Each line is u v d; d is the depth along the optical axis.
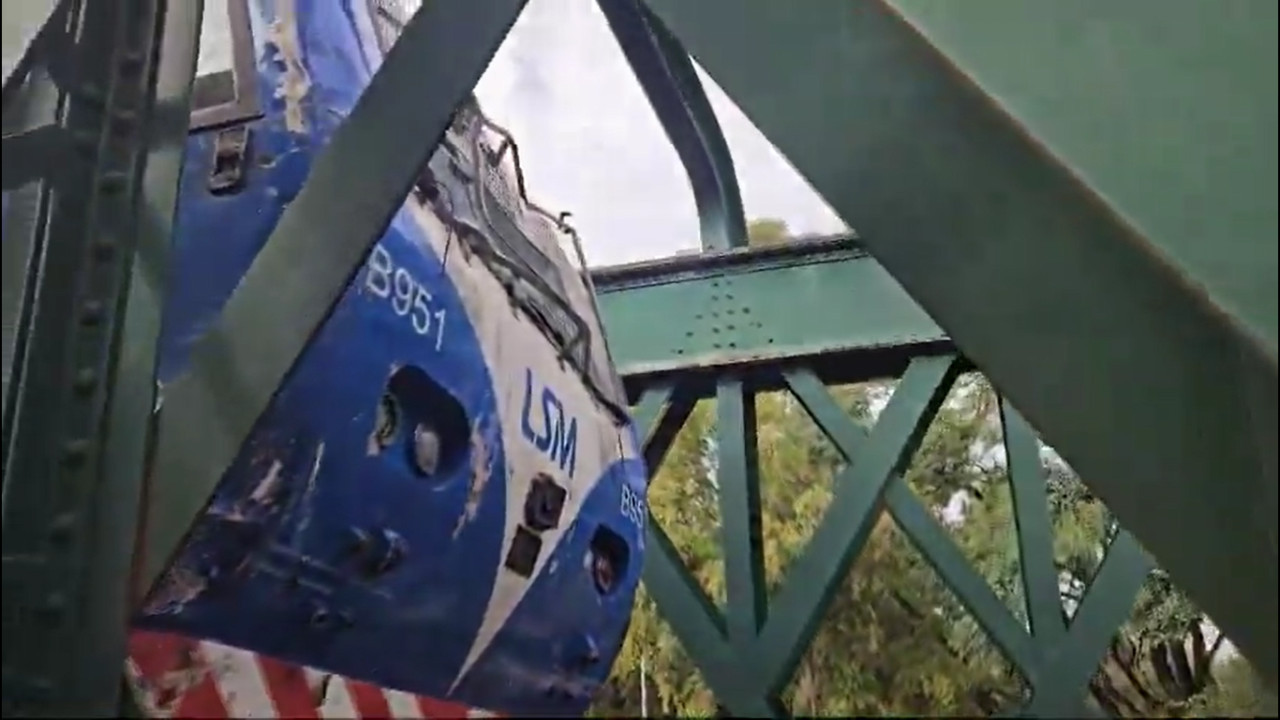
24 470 1.96
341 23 3.56
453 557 3.87
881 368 5.33
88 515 1.99
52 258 2.07
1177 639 8.03
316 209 2.06
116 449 2.03
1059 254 1.54
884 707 10.11
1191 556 1.42
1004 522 9.95
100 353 2.10
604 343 5.43
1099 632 4.84
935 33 1.63
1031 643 4.84
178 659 3.15
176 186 2.22
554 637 4.80
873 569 10.49
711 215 5.75
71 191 2.12
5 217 2.02
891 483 5.01
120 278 2.15
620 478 5.16
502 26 2.01
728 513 5.24
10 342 1.98
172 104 2.30
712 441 11.46
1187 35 1.46
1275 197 1.36
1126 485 1.45
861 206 1.65
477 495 3.93
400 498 3.53
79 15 2.22
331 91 3.29
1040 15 1.56
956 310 1.57
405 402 3.56
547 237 5.14
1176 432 1.45
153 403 2.04
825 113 1.70
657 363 5.52
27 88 2.11
